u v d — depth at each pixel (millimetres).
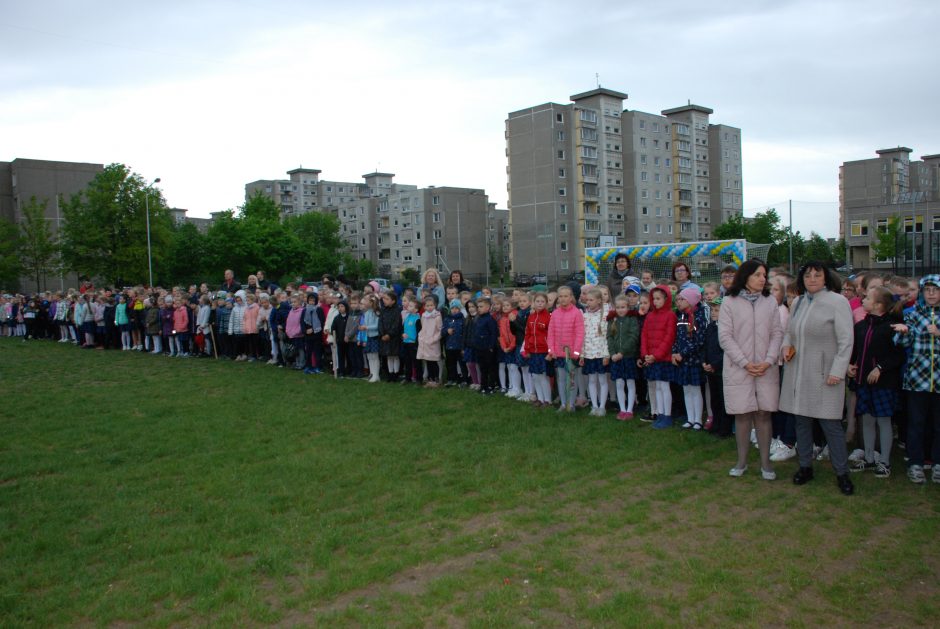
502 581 4301
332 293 14664
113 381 13836
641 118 78625
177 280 65750
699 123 86000
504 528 5234
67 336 23812
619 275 11922
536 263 74438
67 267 47969
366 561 4664
